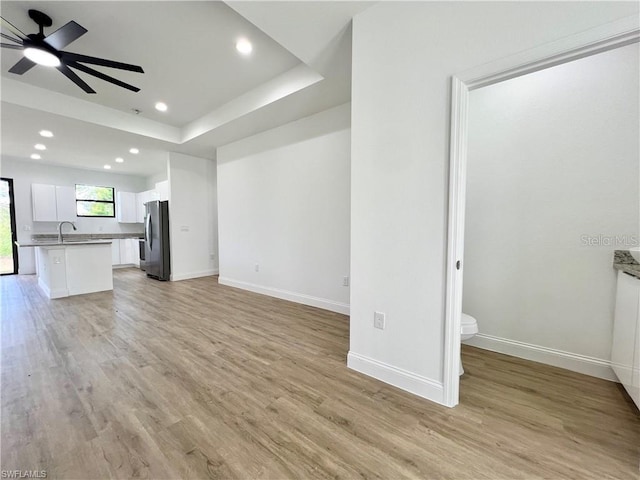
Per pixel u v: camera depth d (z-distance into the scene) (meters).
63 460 1.27
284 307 3.77
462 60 1.57
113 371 2.07
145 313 3.49
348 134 3.35
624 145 1.89
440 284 1.68
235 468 1.24
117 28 2.33
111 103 3.78
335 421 1.55
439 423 1.53
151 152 5.43
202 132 4.33
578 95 2.03
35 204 6.32
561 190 2.11
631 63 1.86
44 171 6.52
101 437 1.41
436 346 1.71
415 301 1.79
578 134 2.04
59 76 3.07
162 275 5.55
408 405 1.69
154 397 1.75
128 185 7.86
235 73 3.06
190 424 1.52
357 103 1.99
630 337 1.63
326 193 3.60
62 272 4.26
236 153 4.79
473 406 1.67
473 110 2.44
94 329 2.93
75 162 6.32
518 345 2.31
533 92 2.19
